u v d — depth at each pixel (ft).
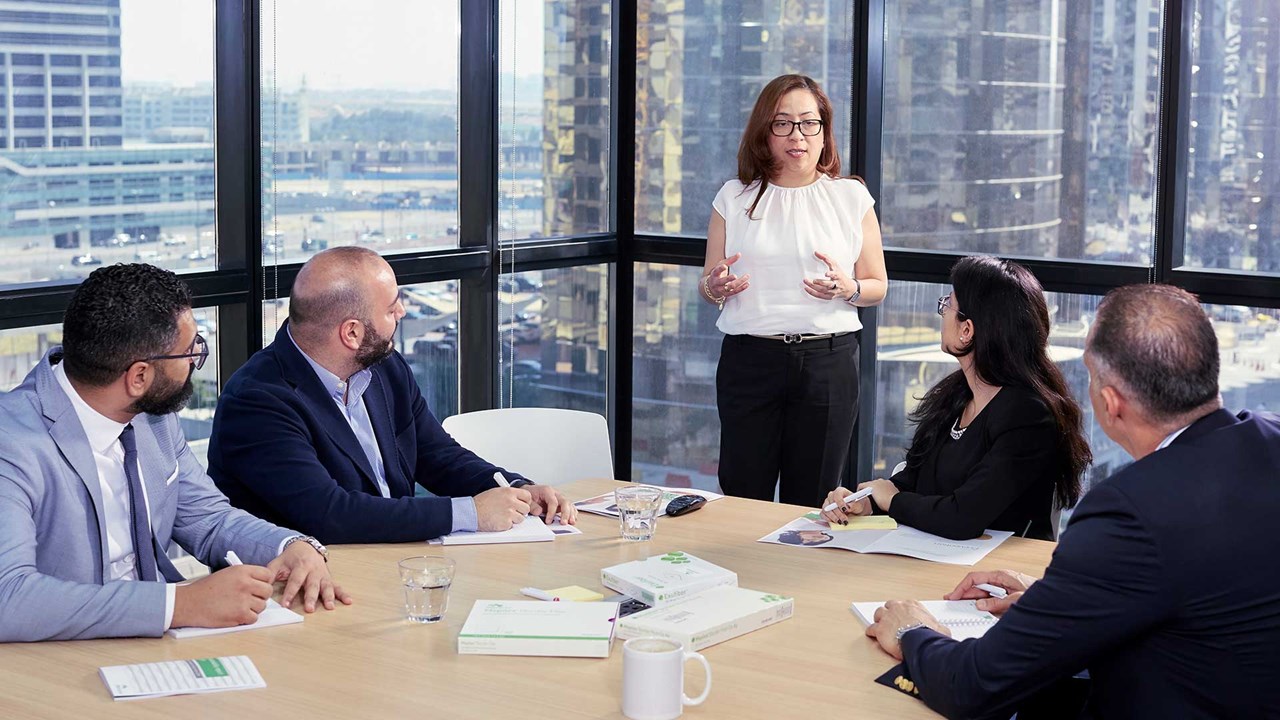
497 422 10.69
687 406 16.15
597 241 15.85
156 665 5.58
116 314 6.49
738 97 15.26
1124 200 13.25
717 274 12.00
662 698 5.06
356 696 5.31
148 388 6.71
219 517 7.61
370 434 8.97
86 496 6.73
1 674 5.53
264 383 8.33
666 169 15.88
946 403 8.77
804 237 12.05
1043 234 13.76
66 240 10.77
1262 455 5.21
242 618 6.15
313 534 7.83
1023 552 7.65
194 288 11.65
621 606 6.48
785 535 8.01
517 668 5.65
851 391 12.34
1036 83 13.56
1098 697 5.43
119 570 7.13
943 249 14.34
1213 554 5.00
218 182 12.01
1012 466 7.93
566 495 9.18
